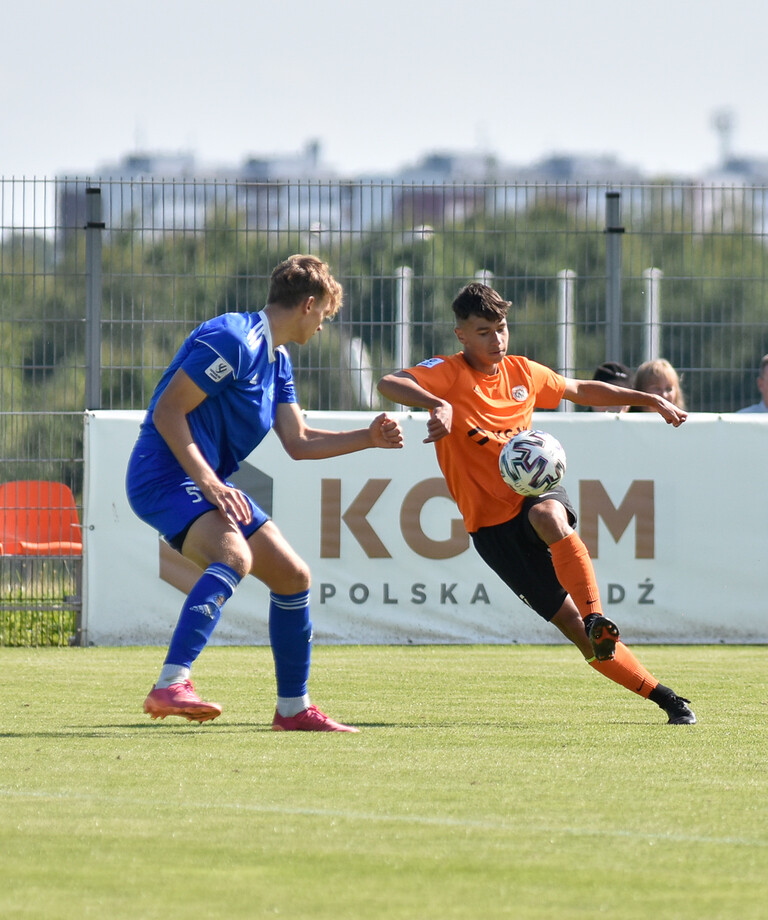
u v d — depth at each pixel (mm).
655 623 30219
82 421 30984
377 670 24188
